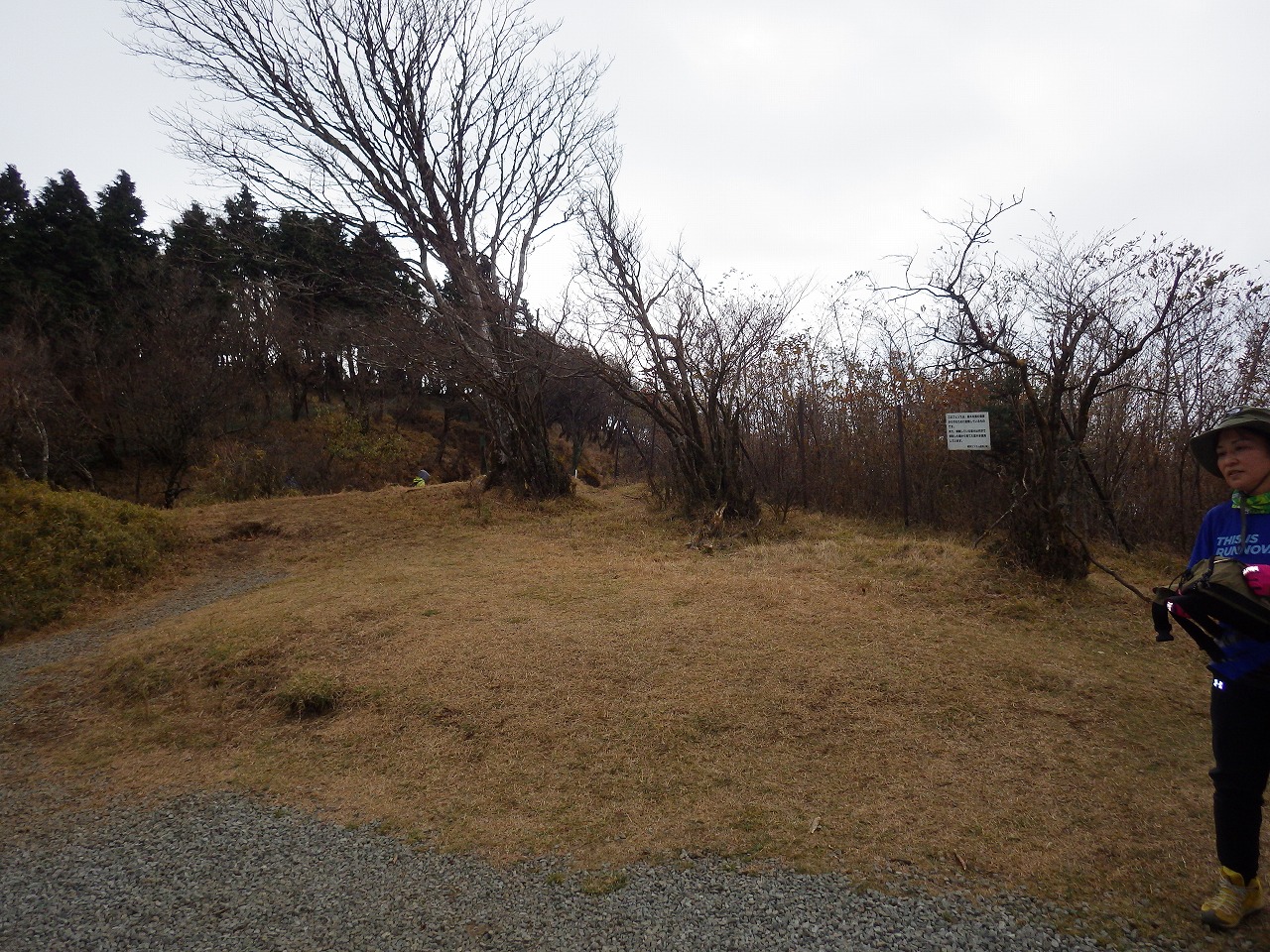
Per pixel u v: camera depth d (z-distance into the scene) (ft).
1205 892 9.87
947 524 36.83
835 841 11.60
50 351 91.45
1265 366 32.22
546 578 28.27
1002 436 31.78
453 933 9.91
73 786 16.14
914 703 16.11
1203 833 11.28
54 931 10.64
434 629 22.56
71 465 85.87
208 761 16.88
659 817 12.66
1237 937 8.95
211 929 10.43
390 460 108.37
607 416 109.50
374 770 15.48
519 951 9.45
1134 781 12.94
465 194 51.70
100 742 18.53
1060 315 28.02
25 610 30.68
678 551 33.40
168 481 88.79
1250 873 9.00
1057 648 19.31
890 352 45.83
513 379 47.39
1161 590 9.81
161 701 20.56
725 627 20.74
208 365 93.76
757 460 48.93
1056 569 23.97
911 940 9.19
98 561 35.19
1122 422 34.30
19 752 18.42
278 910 10.77
